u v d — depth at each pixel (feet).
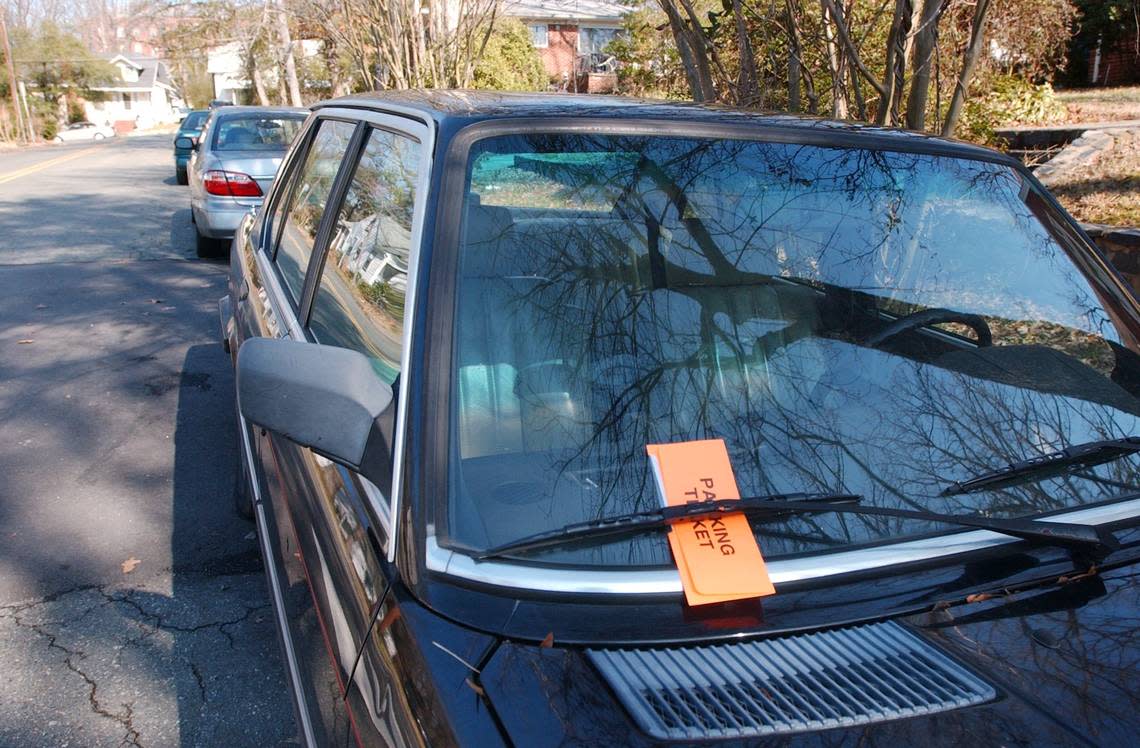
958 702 4.91
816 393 6.88
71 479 16.22
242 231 16.17
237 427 14.35
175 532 14.29
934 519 5.90
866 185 7.88
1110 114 41.22
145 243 40.04
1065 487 6.48
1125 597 5.69
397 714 5.04
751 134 7.84
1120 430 6.96
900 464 6.47
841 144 8.04
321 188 11.00
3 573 13.04
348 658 5.87
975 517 5.97
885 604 5.56
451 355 6.18
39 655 11.19
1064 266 8.09
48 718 10.10
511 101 8.05
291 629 7.68
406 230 7.34
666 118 7.75
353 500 6.61
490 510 5.75
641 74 44.34
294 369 6.04
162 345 24.49
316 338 8.85
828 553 5.79
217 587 12.76
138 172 78.64
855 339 7.27
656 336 6.79
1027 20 35.40
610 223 7.12
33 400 20.25
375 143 9.09
